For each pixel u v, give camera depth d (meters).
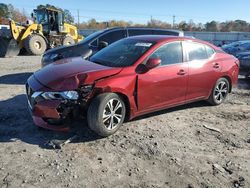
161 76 5.15
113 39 8.70
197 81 5.87
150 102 5.11
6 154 4.00
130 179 3.55
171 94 5.43
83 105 4.36
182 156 4.16
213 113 6.11
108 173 3.65
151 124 5.28
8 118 5.31
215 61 6.27
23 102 6.32
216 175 3.72
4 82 8.54
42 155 4.01
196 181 3.57
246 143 4.72
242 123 5.62
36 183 3.38
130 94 4.76
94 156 4.04
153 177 3.61
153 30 9.36
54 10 19.81
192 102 6.23
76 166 3.77
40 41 17.95
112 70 4.69
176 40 5.60
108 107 4.54
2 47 16.48
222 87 6.59
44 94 4.32
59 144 4.26
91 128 4.48
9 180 3.41
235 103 6.93
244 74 10.03
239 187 3.49
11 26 16.50
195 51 5.91
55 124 4.47
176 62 5.49
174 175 3.67
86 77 4.41
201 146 4.53
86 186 3.37
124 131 4.91
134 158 4.04
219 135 4.98
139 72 4.87
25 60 14.90
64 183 3.40
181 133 4.97
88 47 8.15
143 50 5.16
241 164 4.03
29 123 5.10
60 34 20.64
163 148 4.37
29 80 4.84
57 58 7.79
